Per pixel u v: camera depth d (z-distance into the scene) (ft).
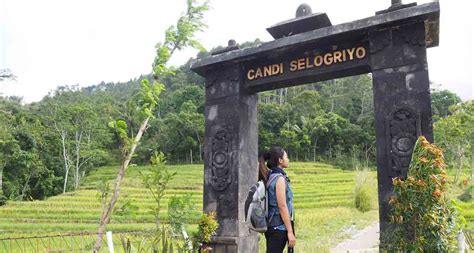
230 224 21.67
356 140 205.46
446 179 15.44
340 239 49.85
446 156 117.08
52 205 103.35
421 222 15.35
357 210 82.74
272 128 209.56
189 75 275.80
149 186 16.06
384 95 18.51
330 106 234.38
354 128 205.46
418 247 15.29
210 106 23.67
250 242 22.34
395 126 17.93
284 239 13.44
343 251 39.27
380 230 17.40
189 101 220.23
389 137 17.99
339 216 72.84
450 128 115.24
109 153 192.95
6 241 46.96
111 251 21.36
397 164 17.54
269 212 13.62
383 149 18.04
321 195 110.93
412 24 18.48
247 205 13.91
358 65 20.01
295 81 22.27
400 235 16.08
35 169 144.25
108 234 21.61
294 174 158.71
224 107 23.18
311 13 21.95
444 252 15.19
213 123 23.38
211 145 23.20
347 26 19.54
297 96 218.59
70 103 180.04
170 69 13.33
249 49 22.27
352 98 237.86
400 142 17.70
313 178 148.87
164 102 236.43
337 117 208.33
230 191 22.04
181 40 13.75
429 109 17.52
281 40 21.33
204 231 20.71
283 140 198.29
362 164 189.47
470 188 96.63
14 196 136.26
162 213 80.18
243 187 22.31
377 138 18.28
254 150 23.84
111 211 13.34
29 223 81.10
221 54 23.27
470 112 118.62
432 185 15.21
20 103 195.42
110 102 208.44
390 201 16.58
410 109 17.79
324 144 206.59
